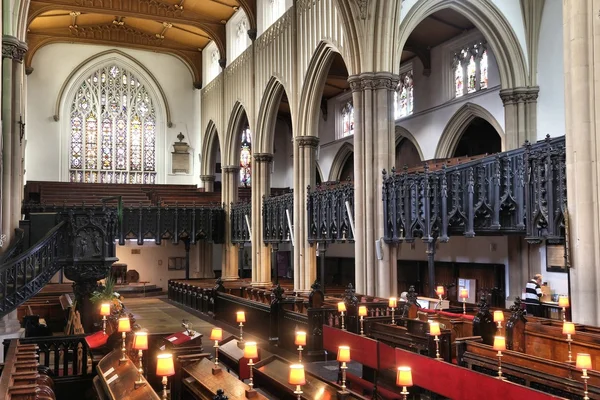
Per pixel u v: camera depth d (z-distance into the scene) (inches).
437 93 968.9
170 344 369.4
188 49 1433.3
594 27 409.4
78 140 1365.7
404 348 420.2
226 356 427.8
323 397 272.4
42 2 1082.1
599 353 327.9
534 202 500.4
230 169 1262.3
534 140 766.5
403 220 665.6
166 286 1386.6
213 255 1501.0
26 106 1295.5
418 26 900.0
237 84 1204.5
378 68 717.3
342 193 801.6
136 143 1412.4
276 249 1042.1
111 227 526.3
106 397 286.0
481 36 874.1
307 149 920.9
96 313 515.2
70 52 1350.9
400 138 1105.4
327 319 547.5
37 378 281.1
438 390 316.5
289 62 964.0
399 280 1024.9
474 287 832.3
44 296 872.3
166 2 1194.6
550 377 285.6
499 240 797.9
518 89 765.3
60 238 504.4
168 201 1273.4
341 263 1267.2
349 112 1294.3
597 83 407.5
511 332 374.6
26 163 1302.9
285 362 338.6
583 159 409.4
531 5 767.7
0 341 526.0
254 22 1124.5
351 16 723.4
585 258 405.7
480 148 989.8
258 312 665.0
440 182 613.6
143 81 1424.7
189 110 1456.7
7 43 615.2
